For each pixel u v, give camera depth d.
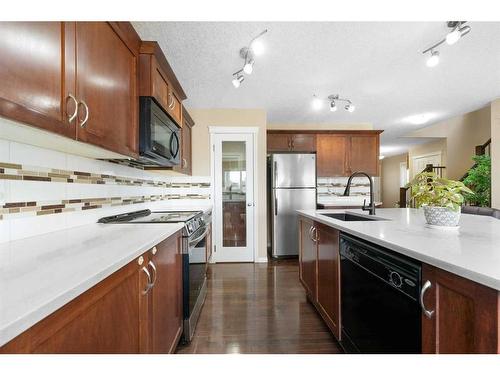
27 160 1.16
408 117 4.41
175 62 2.44
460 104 3.74
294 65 2.52
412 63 2.50
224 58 2.36
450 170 5.73
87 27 1.12
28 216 1.18
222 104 3.64
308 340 1.78
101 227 1.52
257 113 3.82
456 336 0.73
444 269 0.75
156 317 1.22
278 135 4.36
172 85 2.19
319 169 4.39
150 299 1.14
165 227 1.52
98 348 0.75
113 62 1.35
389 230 1.32
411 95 3.38
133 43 1.57
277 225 4.02
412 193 1.49
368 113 4.17
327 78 2.83
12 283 0.63
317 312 2.18
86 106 1.09
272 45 2.16
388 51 2.28
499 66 2.59
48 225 1.29
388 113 4.18
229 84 2.96
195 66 2.52
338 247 1.59
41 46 0.86
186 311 1.76
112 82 1.34
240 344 1.75
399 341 0.98
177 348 1.71
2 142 1.04
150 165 2.34
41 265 0.77
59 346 0.60
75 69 1.03
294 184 4.04
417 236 1.15
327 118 4.46
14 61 0.75
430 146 6.68
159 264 1.27
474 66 2.59
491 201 3.66
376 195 8.21
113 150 1.36
